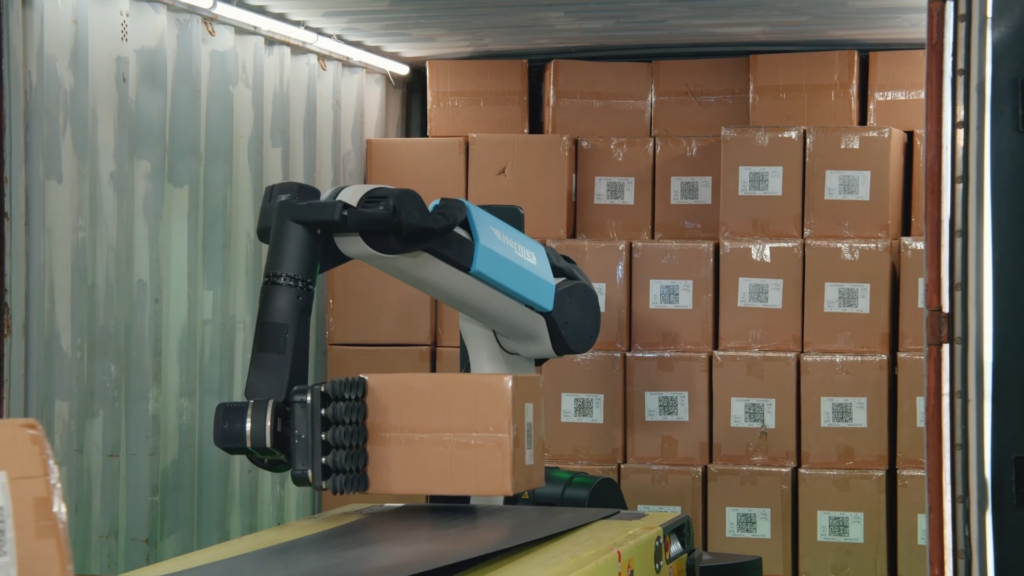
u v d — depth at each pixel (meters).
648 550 1.67
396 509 1.94
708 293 3.41
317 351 3.81
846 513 3.25
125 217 2.94
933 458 1.80
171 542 3.13
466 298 1.91
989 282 1.73
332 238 1.71
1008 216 1.73
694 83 3.74
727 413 3.34
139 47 3.01
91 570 2.86
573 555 1.49
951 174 1.79
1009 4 1.75
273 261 1.62
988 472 1.71
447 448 1.70
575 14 3.53
